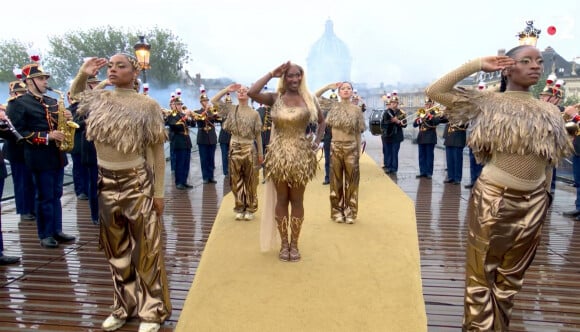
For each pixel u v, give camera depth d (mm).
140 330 2787
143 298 2885
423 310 3131
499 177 2508
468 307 2623
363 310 3137
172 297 3426
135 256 2875
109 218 2867
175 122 8141
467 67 2512
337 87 5398
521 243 2527
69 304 3295
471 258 2621
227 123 5504
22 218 5883
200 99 8875
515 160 2455
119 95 2873
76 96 3025
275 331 2869
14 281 3736
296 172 3867
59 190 4867
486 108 2498
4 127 4320
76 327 2947
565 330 2893
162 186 2967
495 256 2564
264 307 3182
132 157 2832
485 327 2557
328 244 4559
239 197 5559
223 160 9641
